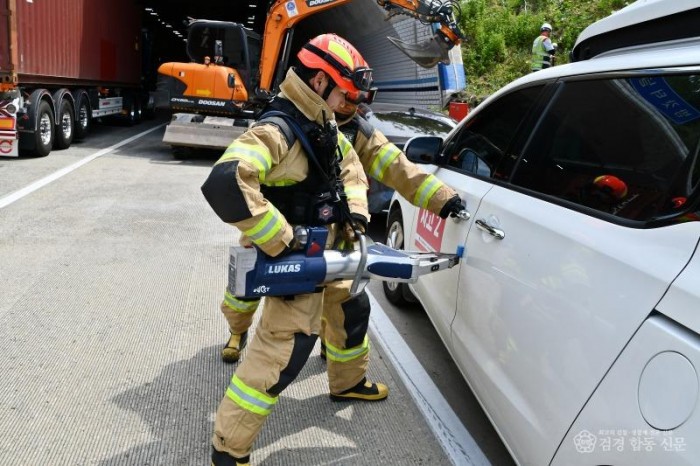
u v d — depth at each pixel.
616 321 1.73
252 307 3.43
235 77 11.61
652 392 1.54
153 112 20.39
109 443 2.79
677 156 1.81
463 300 2.89
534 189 2.52
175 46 37.38
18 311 4.14
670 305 1.56
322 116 2.38
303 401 3.24
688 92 1.84
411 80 11.77
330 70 2.30
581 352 1.86
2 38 9.38
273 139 2.25
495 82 17.55
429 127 7.09
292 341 2.45
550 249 2.17
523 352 2.23
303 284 2.39
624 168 2.03
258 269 2.29
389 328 4.26
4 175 8.80
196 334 3.94
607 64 2.33
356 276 2.51
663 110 1.93
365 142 2.91
